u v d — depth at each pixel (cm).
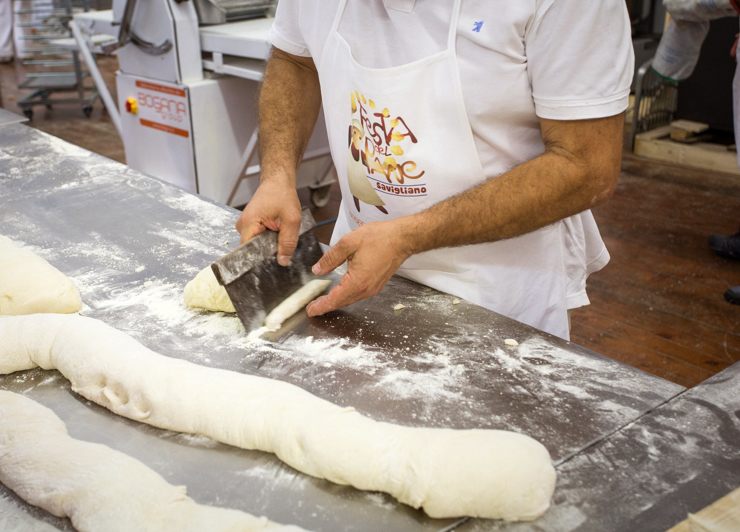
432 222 110
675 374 238
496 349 107
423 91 113
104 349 104
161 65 304
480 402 94
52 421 95
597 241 153
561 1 97
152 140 332
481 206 109
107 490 79
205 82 303
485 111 112
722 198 392
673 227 356
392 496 80
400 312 119
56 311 121
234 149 326
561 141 106
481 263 130
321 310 114
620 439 86
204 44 297
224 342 112
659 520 74
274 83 148
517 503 73
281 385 96
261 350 109
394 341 110
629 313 278
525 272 132
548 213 109
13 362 108
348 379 101
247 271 112
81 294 128
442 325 115
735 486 78
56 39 599
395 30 114
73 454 86
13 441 89
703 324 269
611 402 93
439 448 79
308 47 134
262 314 114
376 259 109
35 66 788
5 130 232
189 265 139
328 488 82
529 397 94
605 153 104
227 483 83
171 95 306
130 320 119
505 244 129
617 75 99
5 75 753
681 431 87
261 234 118
